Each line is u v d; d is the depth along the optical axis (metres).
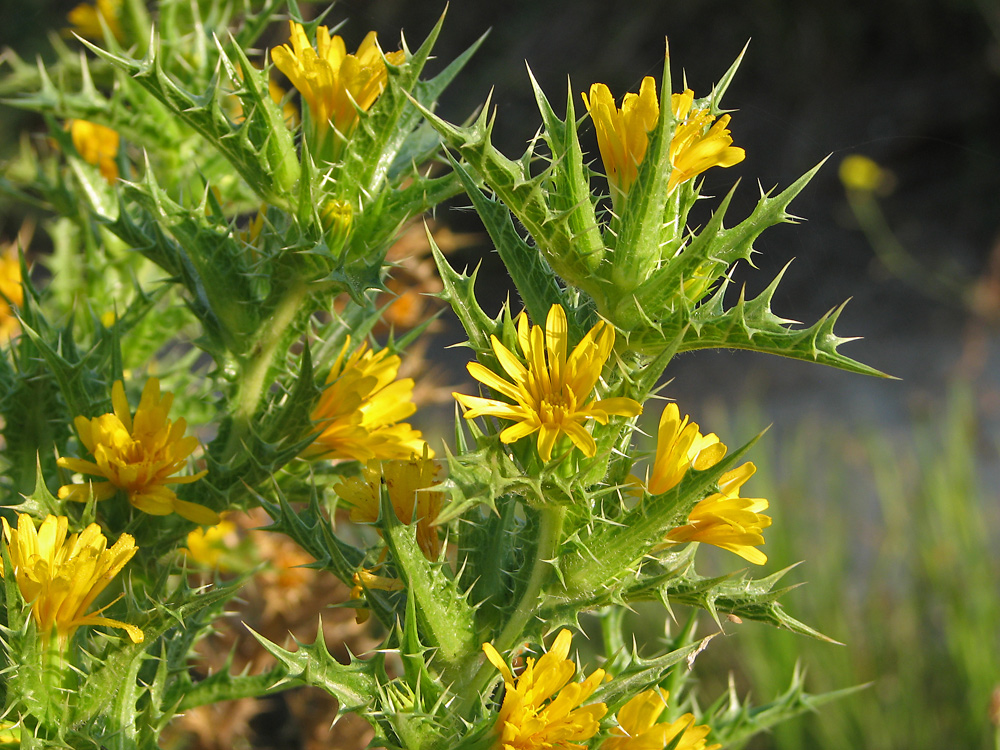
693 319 0.38
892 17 2.59
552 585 0.40
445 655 0.40
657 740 0.40
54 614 0.39
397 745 0.39
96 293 0.53
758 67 2.61
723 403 2.11
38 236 1.54
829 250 2.50
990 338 2.17
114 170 0.55
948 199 2.58
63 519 0.40
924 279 2.35
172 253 0.44
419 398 0.72
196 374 0.53
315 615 0.63
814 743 1.04
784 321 0.39
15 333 0.55
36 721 0.39
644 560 0.41
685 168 0.40
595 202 0.40
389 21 1.77
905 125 2.58
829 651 1.08
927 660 1.12
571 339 0.40
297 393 0.41
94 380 0.44
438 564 0.40
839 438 1.77
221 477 0.42
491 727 0.38
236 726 0.62
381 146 0.42
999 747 0.65
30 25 1.84
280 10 0.83
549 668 0.38
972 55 2.58
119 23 0.54
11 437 0.44
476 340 0.39
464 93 2.42
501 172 0.39
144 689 0.41
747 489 1.30
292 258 0.42
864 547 1.40
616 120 0.40
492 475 0.38
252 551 0.61
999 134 2.56
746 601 0.40
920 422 1.80
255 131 0.42
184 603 0.41
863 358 2.20
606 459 0.39
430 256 0.78
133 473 0.41
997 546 1.30
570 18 2.49
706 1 2.54
